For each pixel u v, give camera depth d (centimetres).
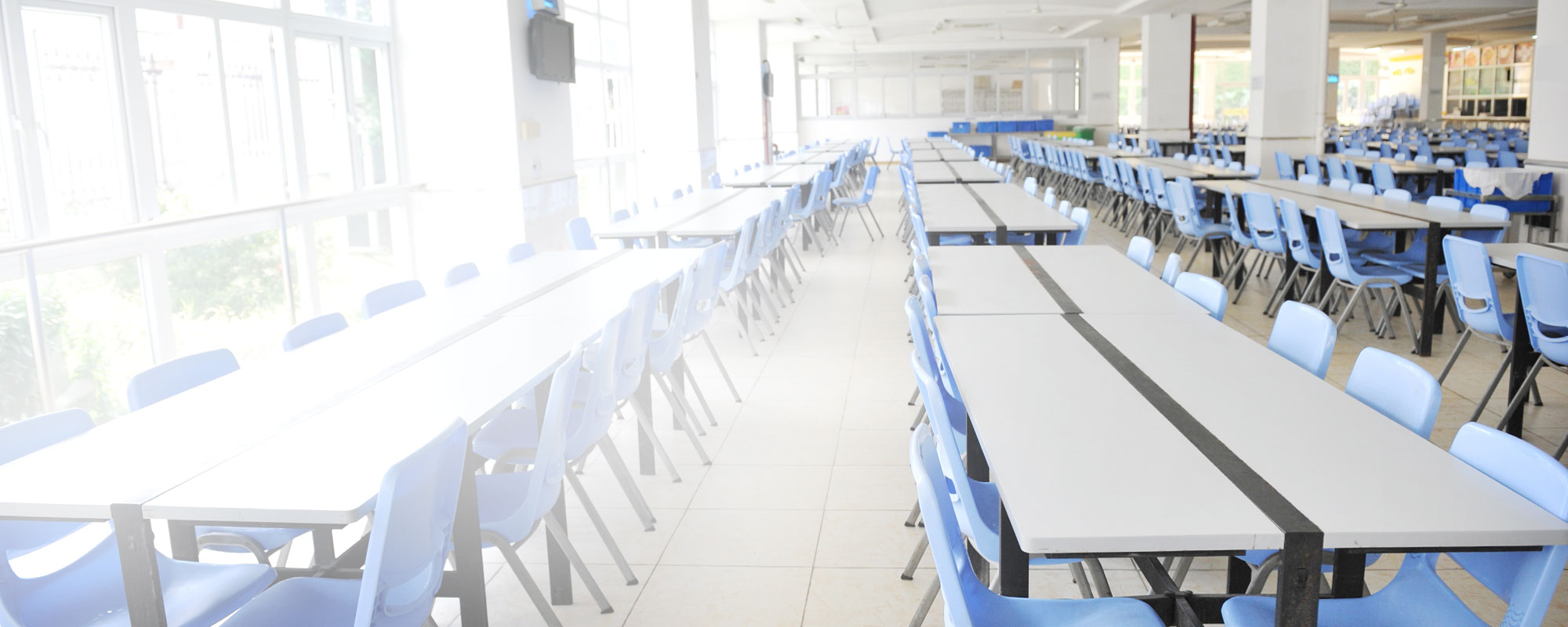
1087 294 346
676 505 346
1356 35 2519
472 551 223
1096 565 215
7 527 195
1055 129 2392
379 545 164
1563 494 152
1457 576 278
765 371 517
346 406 232
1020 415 208
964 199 684
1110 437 194
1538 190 823
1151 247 413
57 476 189
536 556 311
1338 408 210
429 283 715
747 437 413
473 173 701
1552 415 413
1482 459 174
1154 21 1766
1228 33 2450
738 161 1764
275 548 237
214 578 206
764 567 298
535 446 286
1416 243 609
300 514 170
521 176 705
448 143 698
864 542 312
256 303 533
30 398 390
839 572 293
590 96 1056
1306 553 150
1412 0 1797
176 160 473
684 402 418
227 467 192
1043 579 285
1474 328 409
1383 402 218
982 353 262
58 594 199
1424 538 148
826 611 271
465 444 195
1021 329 291
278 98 552
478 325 315
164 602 194
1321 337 254
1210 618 192
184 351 477
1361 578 199
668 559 305
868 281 770
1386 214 540
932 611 269
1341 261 524
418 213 708
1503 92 2745
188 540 223
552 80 752
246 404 236
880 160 2422
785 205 692
